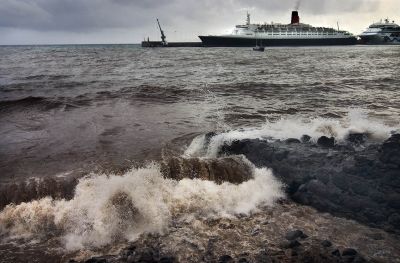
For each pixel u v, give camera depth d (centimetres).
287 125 1197
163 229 629
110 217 649
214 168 827
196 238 599
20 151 1023
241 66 4653
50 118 1454
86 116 1487
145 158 944
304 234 588
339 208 661
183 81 2873
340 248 554
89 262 529
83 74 3625
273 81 2823
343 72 3647
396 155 676
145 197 696
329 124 1148
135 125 1327
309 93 2139
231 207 702
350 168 692
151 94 2098
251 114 1511
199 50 12300
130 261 527
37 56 8244
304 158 779
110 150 1023
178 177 814
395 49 11588
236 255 546
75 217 658
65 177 803
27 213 664
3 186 762
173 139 1128
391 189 630
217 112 1565
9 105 1706
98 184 743
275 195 741
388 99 1869
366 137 969
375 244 564
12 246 591
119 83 2753
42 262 548
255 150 873
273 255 539
